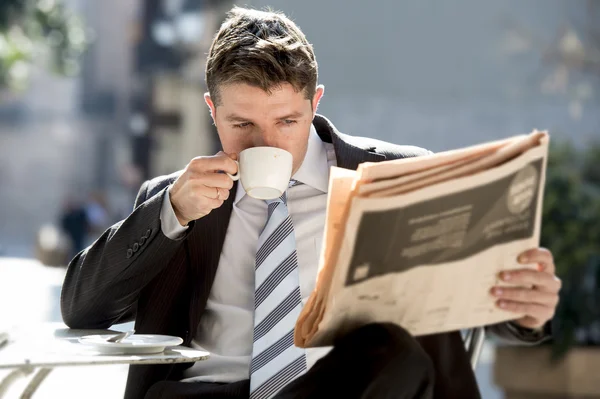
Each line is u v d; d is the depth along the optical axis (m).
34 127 37.97
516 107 12.37
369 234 1.55
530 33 12.30
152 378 2.25
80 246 18.64
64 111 37.88
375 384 1.59
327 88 12.67
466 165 1.59
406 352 1.60
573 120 12.20
